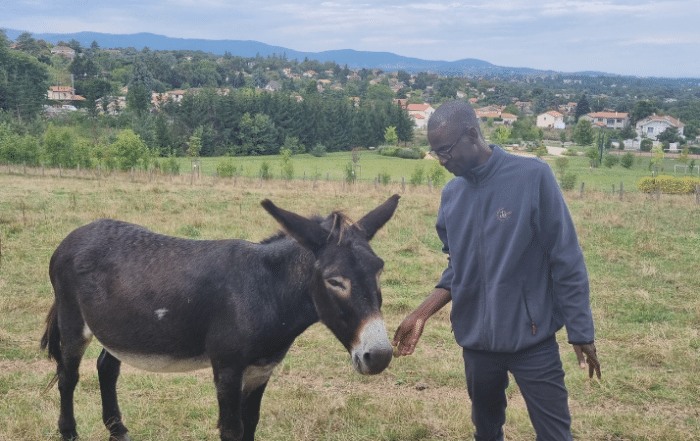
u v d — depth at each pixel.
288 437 4.26
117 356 3.71
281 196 20.73
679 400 5.02
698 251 11.77
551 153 125.25
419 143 135.00
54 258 3.97
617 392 5.21
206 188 23.48
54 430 4.21
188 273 3.39
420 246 12.30
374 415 4.63
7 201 16.56
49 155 42.00
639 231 13.81
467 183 2.77
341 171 74.75
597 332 7.04
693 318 7.48
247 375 3.37
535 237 2.63
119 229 3.93
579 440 4.30
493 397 2.95
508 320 2.65
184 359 3.54
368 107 130.00
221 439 3.30
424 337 6.85
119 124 113.81
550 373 2.68
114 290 3.59
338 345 6.45
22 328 6.66
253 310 3.17
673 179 38.94
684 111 196.25
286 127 113.62
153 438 4.19
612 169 92.56
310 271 3.02
